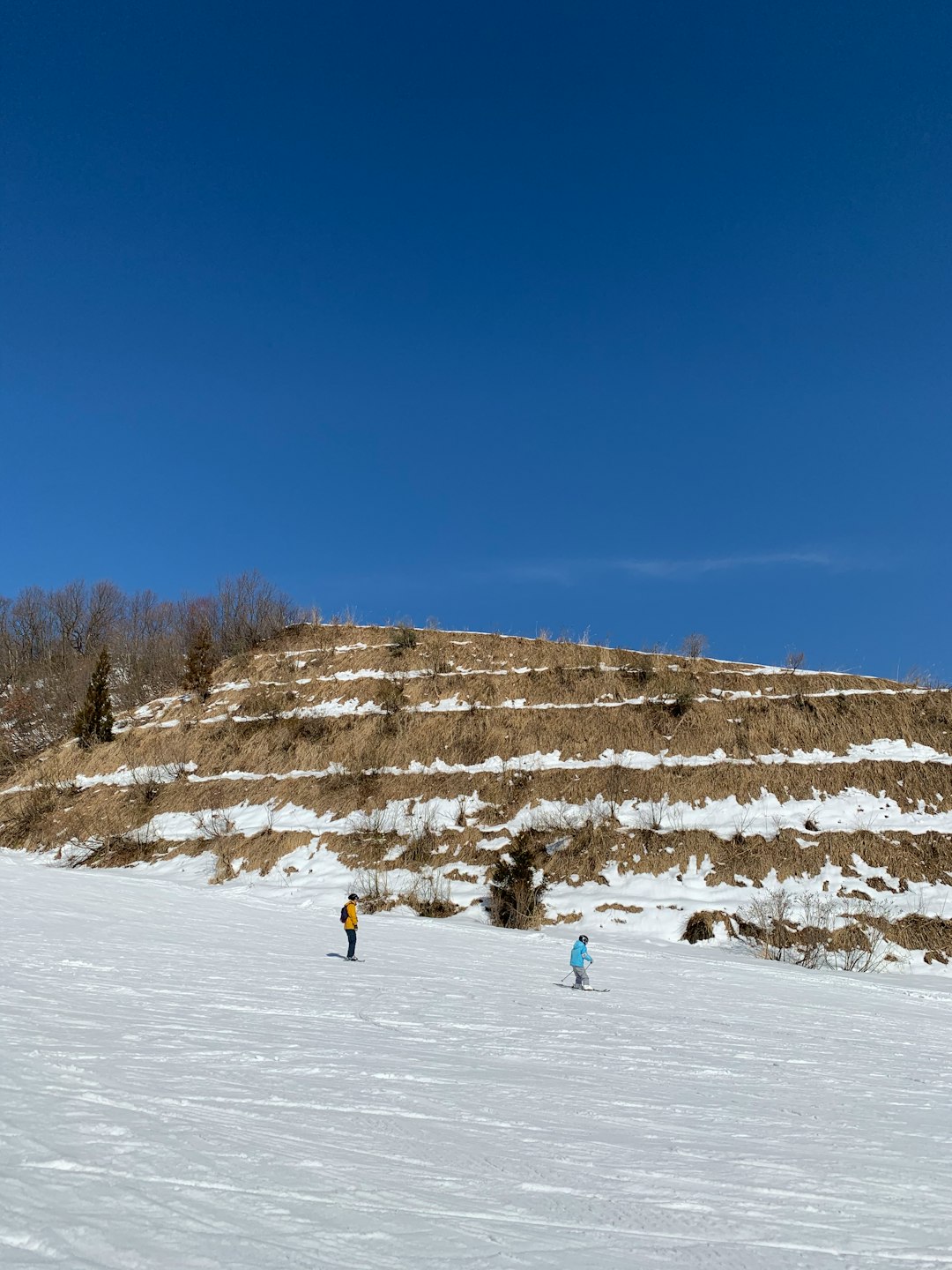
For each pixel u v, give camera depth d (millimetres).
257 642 49750
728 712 35094
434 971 18000
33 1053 8438
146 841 34656
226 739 39906
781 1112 9070
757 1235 5465
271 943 20141
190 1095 7523
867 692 35031
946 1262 5164
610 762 33750
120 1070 8164
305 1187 5500
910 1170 7145
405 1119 7512
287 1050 9891
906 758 31469
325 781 35844
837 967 23750
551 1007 15031
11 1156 5445
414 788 34438
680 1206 5910
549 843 30375
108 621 73500
